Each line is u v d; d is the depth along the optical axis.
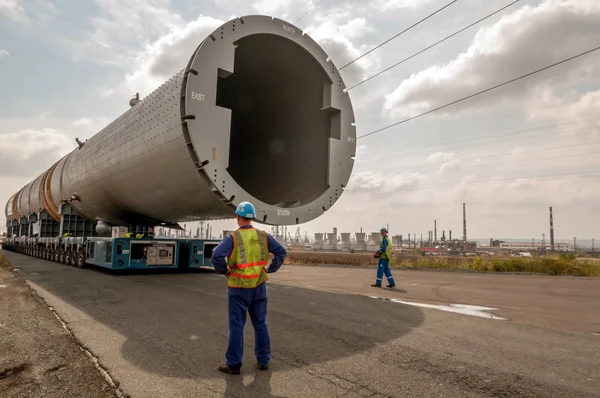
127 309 6.66
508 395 3.19
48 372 3.70
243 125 11.26
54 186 17.80
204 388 3.31
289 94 9.95
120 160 10.71
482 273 16.44
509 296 8.98
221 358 4.09
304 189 9.46
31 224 22.67
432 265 20.81
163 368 3.79
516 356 4.22
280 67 9.35
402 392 3.24
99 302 7.31
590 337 5.05
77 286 9.45
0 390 3.29
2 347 4.45
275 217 7.86
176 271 13.66
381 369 3.79
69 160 16.47
